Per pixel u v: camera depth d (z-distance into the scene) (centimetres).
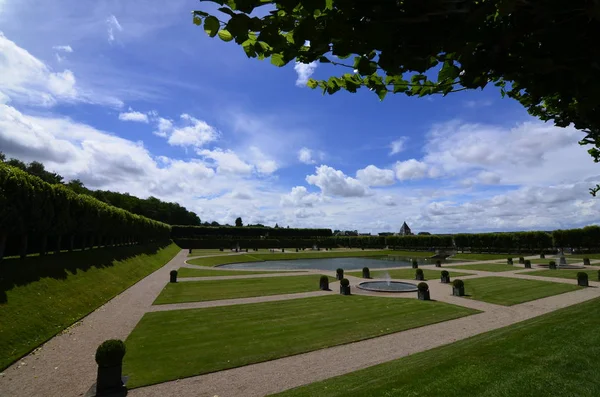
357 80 277
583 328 875
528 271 3189
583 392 521
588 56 164
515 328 1048
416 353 1005
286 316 1511
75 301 1596
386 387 607
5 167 1541
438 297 1964
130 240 4228
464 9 155
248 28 174
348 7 162
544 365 638
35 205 1708
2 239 1551
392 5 158
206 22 182
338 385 738
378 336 1213
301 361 980
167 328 1322
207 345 1118
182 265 4038
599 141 312
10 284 1366
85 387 825
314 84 289
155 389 812
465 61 195
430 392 569
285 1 155
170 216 10469
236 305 1755
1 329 1093
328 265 4684
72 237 2306
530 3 151
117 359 819
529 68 181
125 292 2147
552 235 5025
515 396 530
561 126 306
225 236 8762
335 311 1606
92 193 7081
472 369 650
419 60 193
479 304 1756
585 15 156
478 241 5791
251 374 893
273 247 8588
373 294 2089
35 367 945
